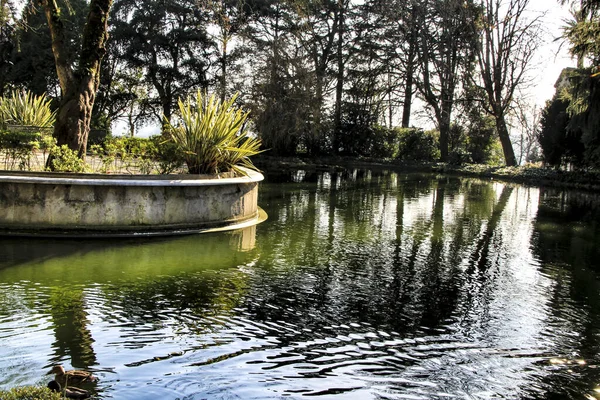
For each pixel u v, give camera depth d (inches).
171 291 207.9
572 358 160.4
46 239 292.2
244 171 405.4
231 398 126.0
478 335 176.2
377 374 143.1
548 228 415.5
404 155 1369.3
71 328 164.4
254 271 244.8
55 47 376.5
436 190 701.9
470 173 1030.4
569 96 754.8
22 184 293.7
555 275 263.7
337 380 138.3
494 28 1103.0
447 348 163.8
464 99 1163.3
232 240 315.9
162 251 277.9
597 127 717.9
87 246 280.8
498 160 1405.0
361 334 171.9
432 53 1250.0
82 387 126.6
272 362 146.9
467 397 133.7
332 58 1419.8
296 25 1252.5
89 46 383.2
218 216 353.7
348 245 317.4
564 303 216.7
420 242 336.2
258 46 1161.4
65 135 369.7
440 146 1286.9
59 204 299.1
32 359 140.9
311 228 372.8
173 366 140.9
